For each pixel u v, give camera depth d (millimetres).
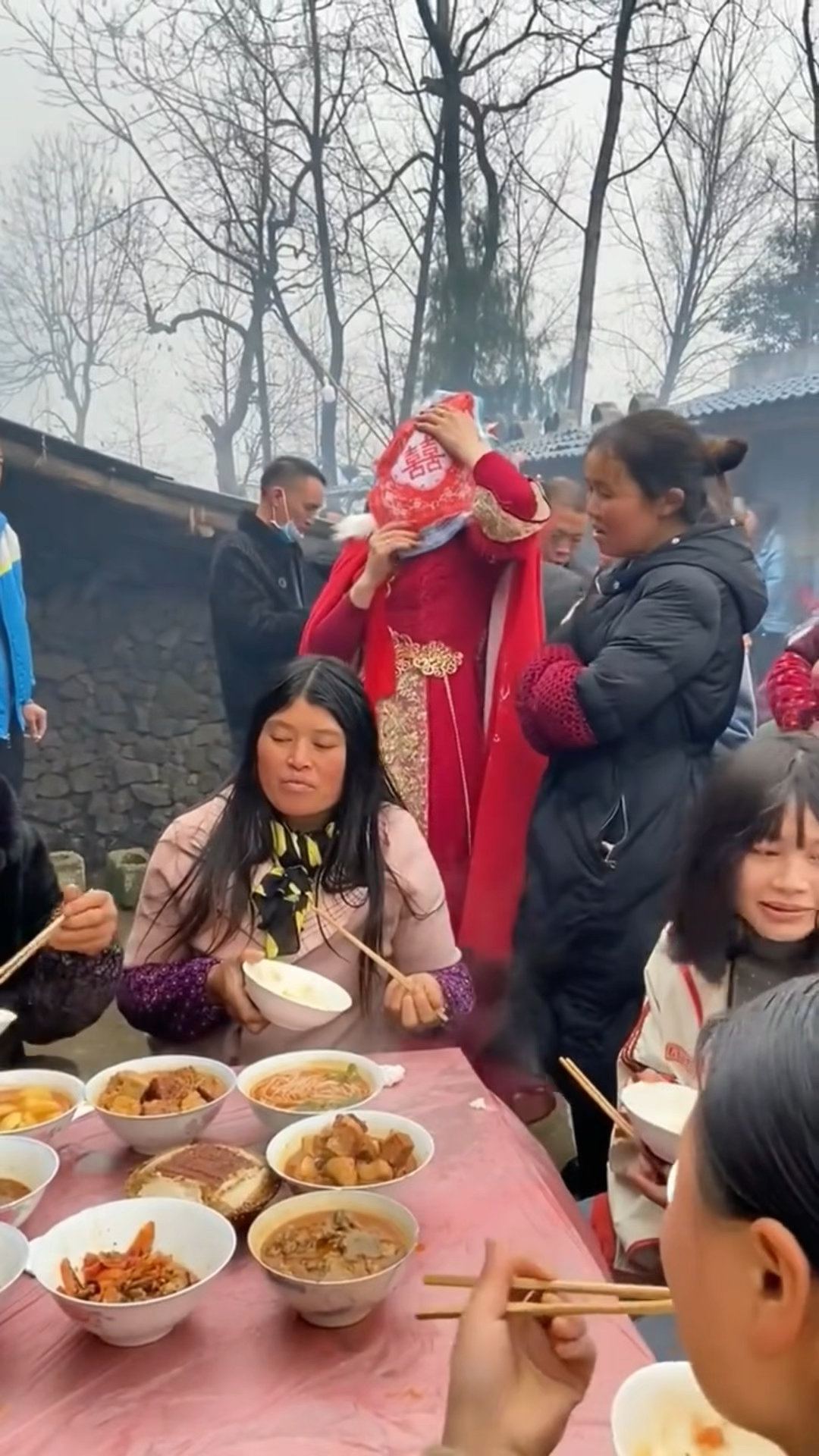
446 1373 1042
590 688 2295
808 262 8289
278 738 1919
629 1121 1452
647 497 2357
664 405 7414
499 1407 838
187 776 5930
